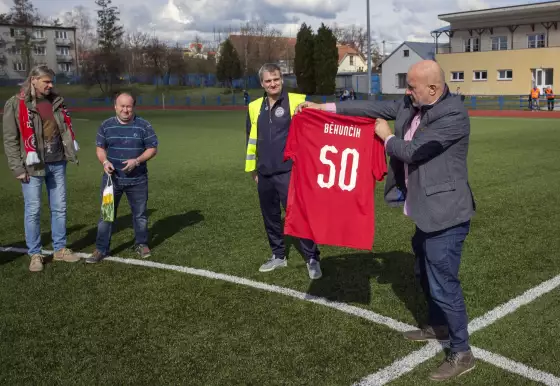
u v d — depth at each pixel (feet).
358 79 215.31
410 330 13.15
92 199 29.96
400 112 12.01
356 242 13.03
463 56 172.04
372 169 12.83
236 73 229.04
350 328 13.39
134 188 19.25
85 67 244.42
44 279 17.31
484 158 42.63
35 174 17.89
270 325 13.65
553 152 45.70
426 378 11.10
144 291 16.15
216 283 16.71
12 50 257.96
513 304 14.56
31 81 17.69
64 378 11.40
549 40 156.76
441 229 11.03
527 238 20.71
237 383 11.05
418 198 11.27
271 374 11.34
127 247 20.84
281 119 16.55
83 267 18.47
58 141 18.53
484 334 12.89
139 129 18.98
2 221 25.26
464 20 173.17
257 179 17.40
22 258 19.56
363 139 12.81
